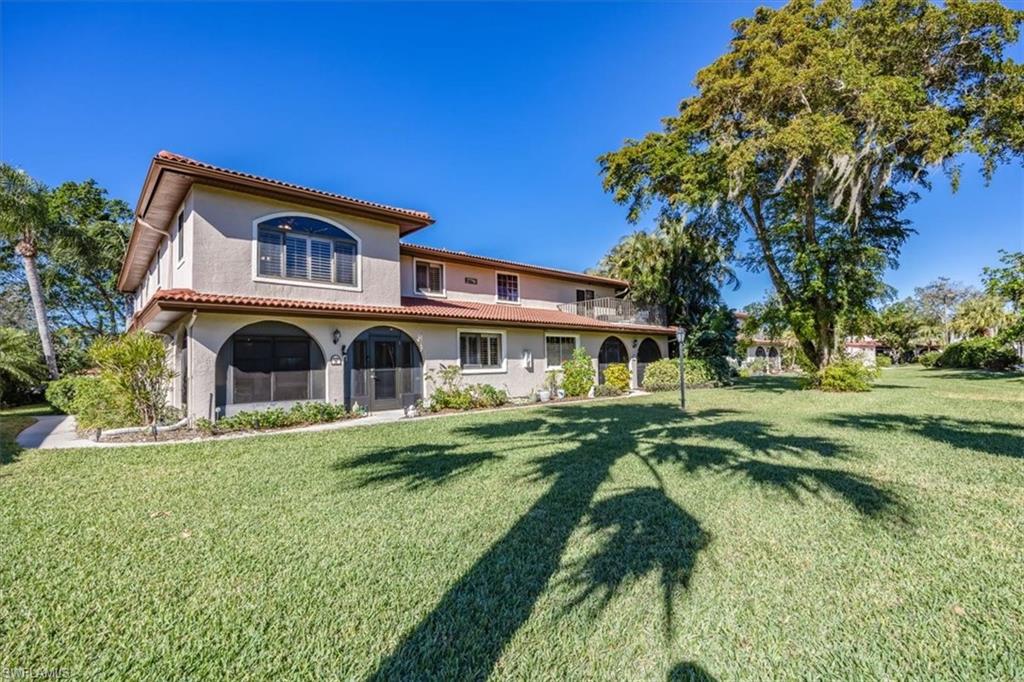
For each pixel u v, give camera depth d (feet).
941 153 46.68
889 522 14.16
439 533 13.84
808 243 60.44
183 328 38.63
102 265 86.12
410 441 28.76
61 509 16.29
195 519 15.24
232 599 10.26
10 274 89.40
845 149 46.65
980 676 7.61
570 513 15.33
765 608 9.62
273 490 18.44
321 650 8.47
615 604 9.84
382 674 7.82
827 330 62.28
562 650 8.38
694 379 71.61
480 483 19.11
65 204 89.40
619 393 63.31
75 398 40.11
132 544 13.28
